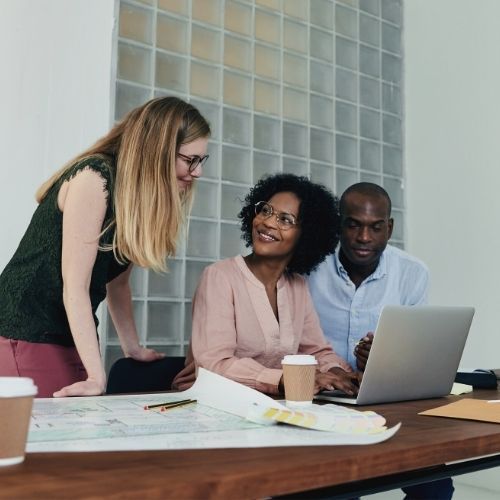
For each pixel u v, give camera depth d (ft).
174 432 2.41
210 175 8.66
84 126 7.59
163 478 1.72
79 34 7.62
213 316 4.94
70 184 4.48
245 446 2.18
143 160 4.75
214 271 5.19
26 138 7.17
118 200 4.62
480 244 9.93
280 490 1.85
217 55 8.88
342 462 2.01
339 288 6.80
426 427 2.79
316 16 10.07
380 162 10.72
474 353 9.86
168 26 8.44
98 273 4.75
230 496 1.75
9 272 4.66
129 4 8.09
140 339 7.90
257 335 5.17
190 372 5.03
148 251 4.74
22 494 1.57
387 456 2.15
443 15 10.68
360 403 3.74
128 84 8.00
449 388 4.29
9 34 7.13
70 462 1.92
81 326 4.29
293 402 3.35
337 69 10.28
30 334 4.50
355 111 10.44
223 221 8.75
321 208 5.81
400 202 10.96
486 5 10.09
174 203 4.91
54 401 3.24
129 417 2.74
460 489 9.21
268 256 5.36
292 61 9.71
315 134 9.90
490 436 2.58
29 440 2.21
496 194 9.75
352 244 6.53
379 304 6.79
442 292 10.37
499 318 9.57
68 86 7.50
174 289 8.25
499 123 9.79
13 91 7.11
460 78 10.38
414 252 10.81
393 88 11.03
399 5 11.09
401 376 3.88
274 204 5.49
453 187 10.36
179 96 8.45
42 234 4.59
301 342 5.56
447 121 10.50
